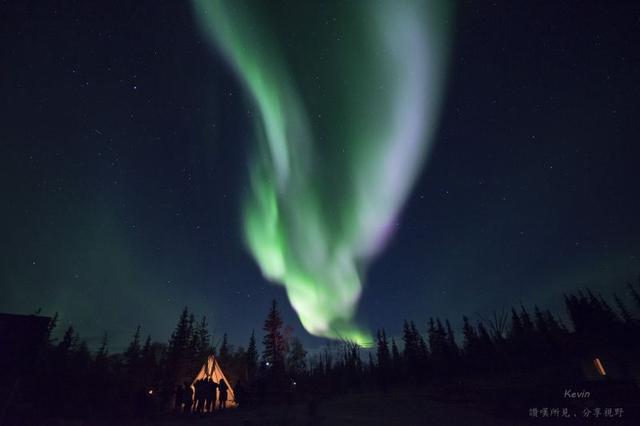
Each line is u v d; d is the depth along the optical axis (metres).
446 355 44.81
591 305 51.28
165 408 19.52
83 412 16.25
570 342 38.75
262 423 14.01
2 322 16.84
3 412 14.16
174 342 42.38
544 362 36.66
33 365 16.31
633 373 27.16
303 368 49.16
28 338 16.78
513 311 48.78
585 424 16.83
